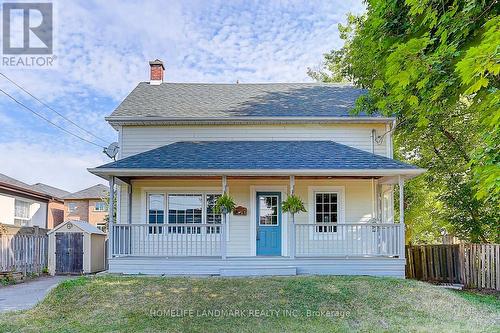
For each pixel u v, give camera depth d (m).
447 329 6.27
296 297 7.93
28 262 13.56
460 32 5.48
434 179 15.54
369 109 9.66
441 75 5.86
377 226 11.09
